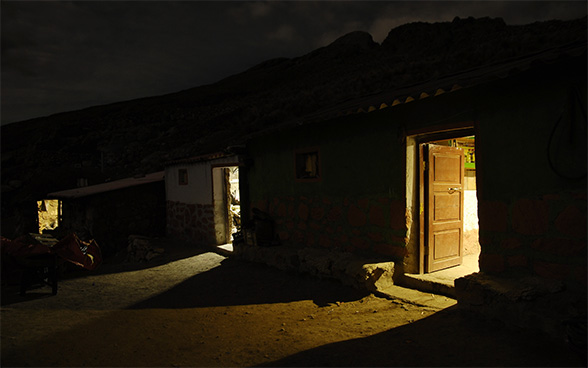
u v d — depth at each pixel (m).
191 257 10.07
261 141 8.98
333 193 6.86
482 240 4.48
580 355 2.79
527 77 4.05
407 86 8.68
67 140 35.84
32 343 4.21
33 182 19.28
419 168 5.55
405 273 5.55
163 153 28.66
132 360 3.74
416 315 4.39
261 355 3.71
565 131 3.71
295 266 6.98
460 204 6.14
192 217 12.26
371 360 3.35
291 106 26.39
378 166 5.93
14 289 6.91
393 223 5.68
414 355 3.35
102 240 12.88
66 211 15.55
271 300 5.76
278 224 8.42
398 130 5.58
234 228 12.90
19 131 51.81
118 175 26.39
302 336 4.14
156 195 14.14
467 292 4.13
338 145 6.72
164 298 6.29
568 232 3.68
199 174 11.78
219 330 4.60
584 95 3.56
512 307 3.63
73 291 6.87
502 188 4.27
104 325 4.88
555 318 3.28
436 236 5.75
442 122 4.95
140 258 11.37
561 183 3.74
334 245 6.85
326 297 5.57
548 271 3.84
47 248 6.55
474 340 3.50
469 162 7.58
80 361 3.72
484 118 4.46
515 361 3.02
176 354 3.88
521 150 4.09
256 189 9.25
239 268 8.10
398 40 58.34
